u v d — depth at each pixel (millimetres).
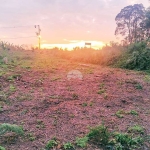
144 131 4012
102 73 9969
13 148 3254
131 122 4469
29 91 6508
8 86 6863
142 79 8953
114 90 6988
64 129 4023
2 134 3615
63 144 3396
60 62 13531
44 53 18672
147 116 4871
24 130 3881
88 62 14805
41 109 5055
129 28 20062
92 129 3709
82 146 3361
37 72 9477
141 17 19219
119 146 3324
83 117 4676
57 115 4723
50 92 6516
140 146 3449
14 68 9836
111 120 4531
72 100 5848
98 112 5023
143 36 18953
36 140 3543
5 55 13117
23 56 14391
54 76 8914
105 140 3473
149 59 12008
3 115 4586
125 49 14266
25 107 5133
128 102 5859
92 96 6270
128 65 12453
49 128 4039
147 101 6031
